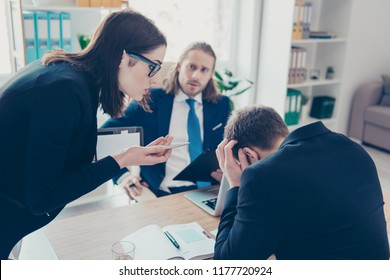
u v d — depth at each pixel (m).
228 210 1.23
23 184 1.16
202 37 4.01
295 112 4.27
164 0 3.70
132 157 1.28
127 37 1.20
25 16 2.74
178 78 2.16
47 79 1.10
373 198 1.09
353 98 4.76
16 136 1.12
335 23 4.36
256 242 1.00
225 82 3.71
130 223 1.50
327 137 1.14
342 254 1.02
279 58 3.99
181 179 1.84
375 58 4.80
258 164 1.04
